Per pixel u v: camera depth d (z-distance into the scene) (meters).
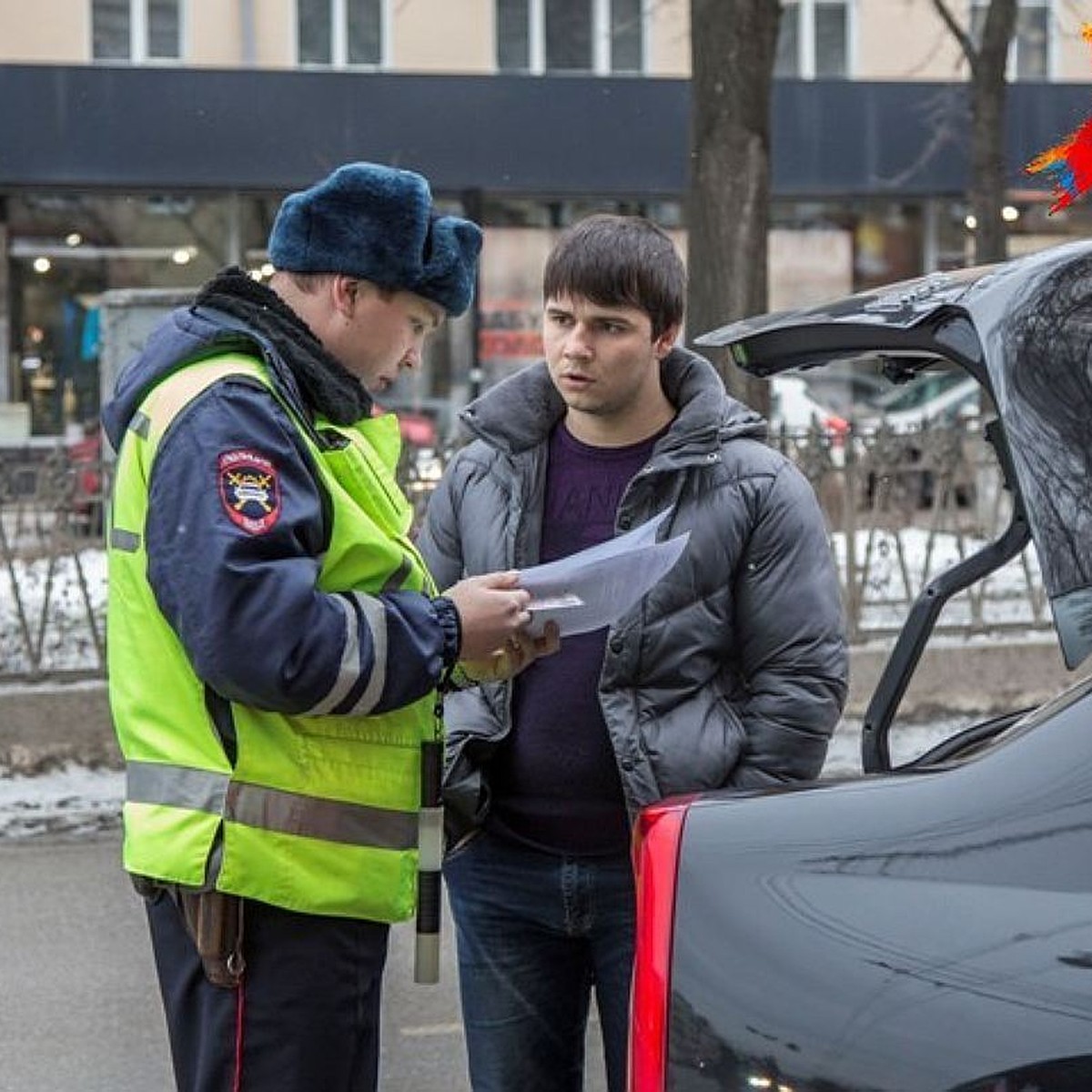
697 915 2.61
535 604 3.26
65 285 24.00
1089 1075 2.31
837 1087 2.44
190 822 2.99
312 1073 3.08
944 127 22.00
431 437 21.58
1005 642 9.71
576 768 3.64
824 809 2.63
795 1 26.53
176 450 2.97
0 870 7.70
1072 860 2.44
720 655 3.67
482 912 3.77
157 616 3.03
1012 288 2.90
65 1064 5.69
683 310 3.67
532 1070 3.80
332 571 3.07
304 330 3.14
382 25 25.92
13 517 8.85
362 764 3.09
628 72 26.34
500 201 24.72
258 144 22.94
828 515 9.68
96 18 25.50
